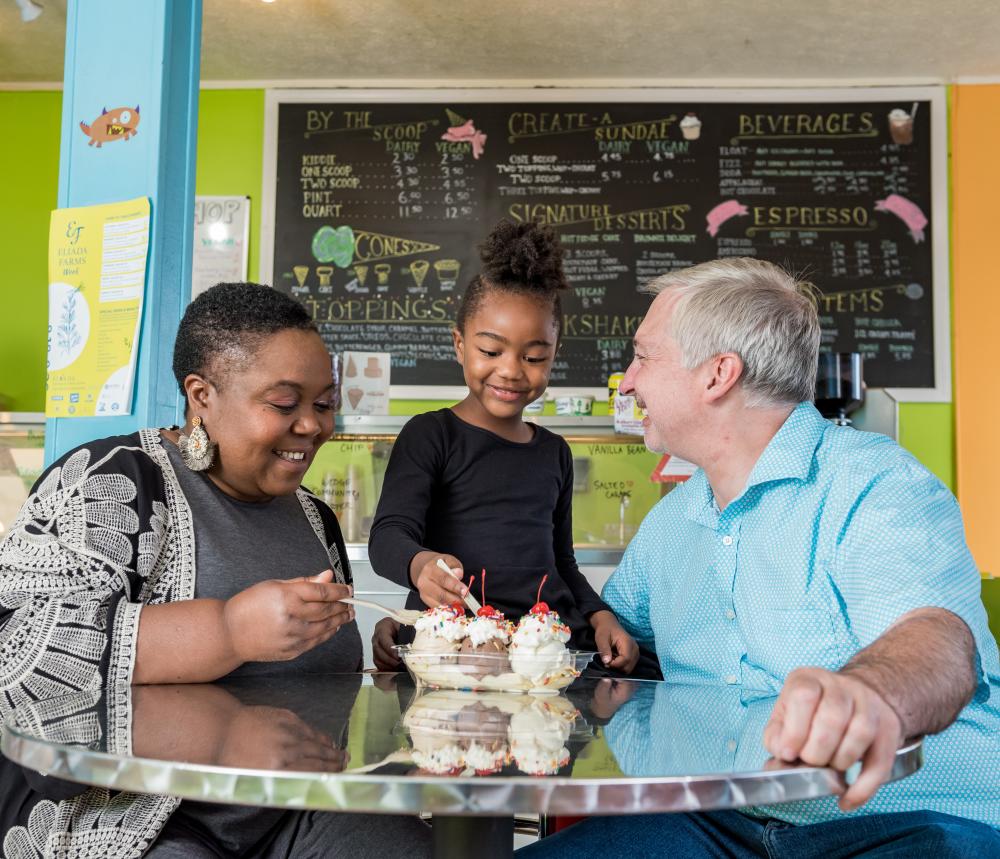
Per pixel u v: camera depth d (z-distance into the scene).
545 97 4.42
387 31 4.04
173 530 1.22
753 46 4.12
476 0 3.80
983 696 1.05
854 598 1.13
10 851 1.02
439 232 4.39
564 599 1.88
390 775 0.70
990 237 4.29
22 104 4.48
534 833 2.14
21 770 1.04
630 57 4.23
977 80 4.34
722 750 0.83
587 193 4.39
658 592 1.49
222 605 1.10
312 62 4.31
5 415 3.06
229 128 4.45
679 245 4.36
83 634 1.05
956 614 0.99
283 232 4.40
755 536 1.28
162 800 1.02
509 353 1.90
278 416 1.25
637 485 3.06
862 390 3.37
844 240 4.32
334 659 1.40
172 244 1.83
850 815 1.11
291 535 1.38
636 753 0.81
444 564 1.43
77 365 1.82
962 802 1.12
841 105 4.36
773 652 1.23
